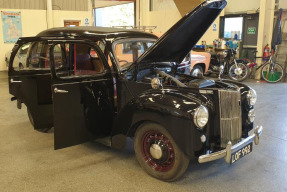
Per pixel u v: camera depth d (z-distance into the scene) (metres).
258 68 8.34
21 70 3.55
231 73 8.23
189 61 4.36
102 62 3.10
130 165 3.09
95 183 2.71
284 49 8.44
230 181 2.75
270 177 2.83
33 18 9.98
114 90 3.14
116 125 2.97
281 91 6.79
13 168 3.01
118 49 3.21
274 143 3.66
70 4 10.62
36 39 3.28
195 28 3.07
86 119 3.02
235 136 2.77
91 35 3.19
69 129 2.91
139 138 2.85
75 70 3.23
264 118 4.66
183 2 9.52
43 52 3.65
